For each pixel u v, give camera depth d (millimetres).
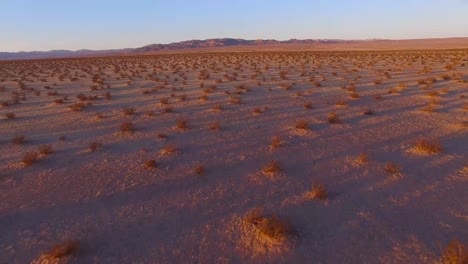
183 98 20359
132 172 9188
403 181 8461
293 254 5805
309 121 14547
